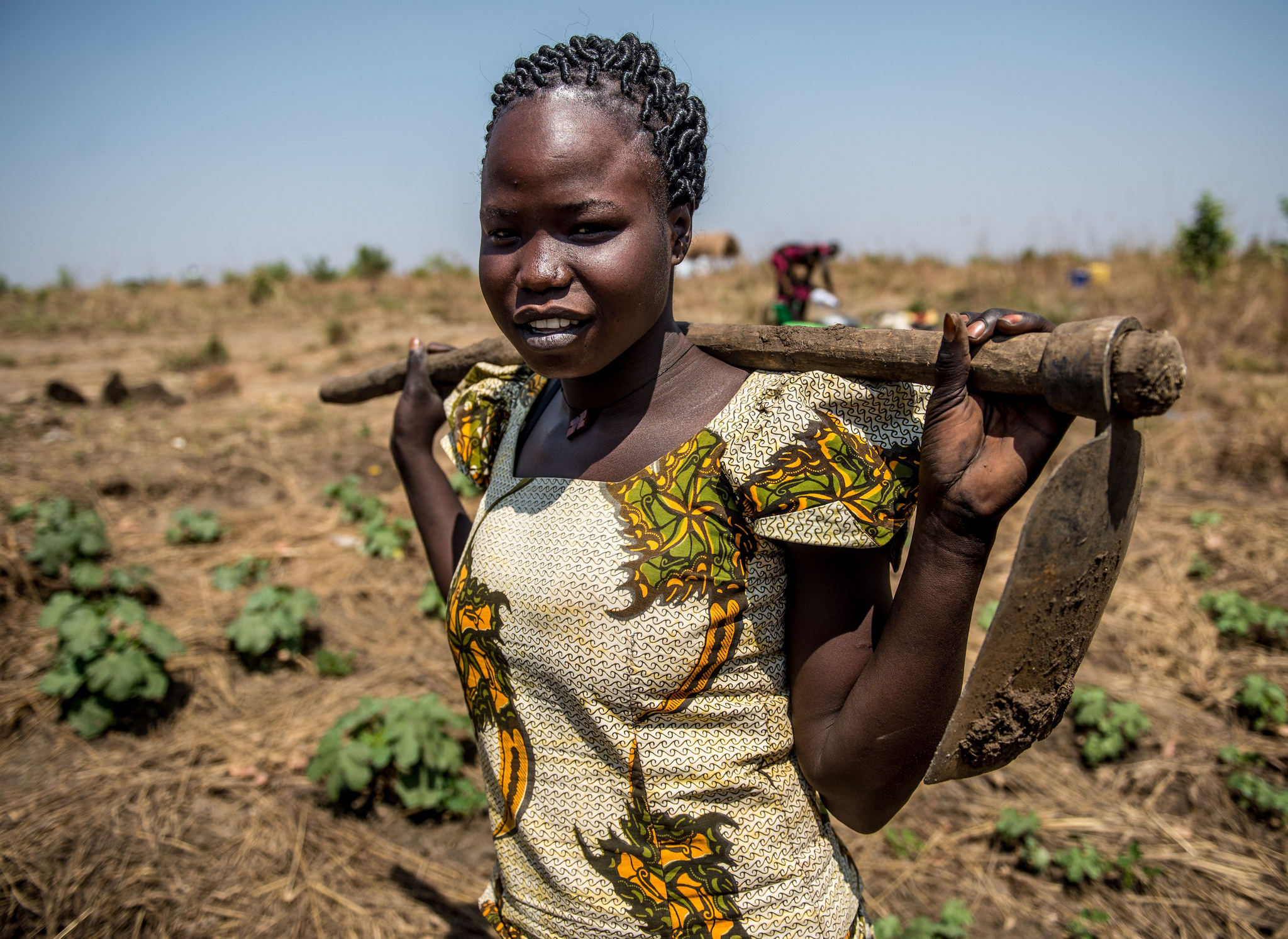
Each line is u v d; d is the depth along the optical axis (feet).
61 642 11.39
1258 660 12.60
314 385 33.96
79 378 35.12
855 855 9.27
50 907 8.21
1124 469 2.68
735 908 3.40
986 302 45.50
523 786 3.52
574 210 3.02
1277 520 17.24
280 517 18.08
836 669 3.20
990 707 2.80
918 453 3.23
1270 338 33.76
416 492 5.20
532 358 3.20
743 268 64.49
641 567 3.10
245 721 11.27
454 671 12.47
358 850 9.26
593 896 3.47
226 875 8.75
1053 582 2.68
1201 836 9.50
